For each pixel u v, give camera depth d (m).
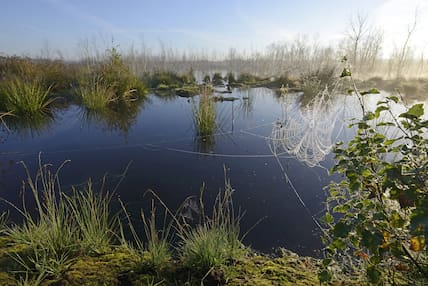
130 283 1.38
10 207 2.49
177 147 4.39
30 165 3.54
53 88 8.18
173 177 3.28
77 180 3.14
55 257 1.53
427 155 0.92
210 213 2.54
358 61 19.66
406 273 1.14
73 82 9.37
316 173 3.39
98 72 8.73
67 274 1.39
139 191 2.93
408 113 0.95
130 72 9.18
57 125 5.59
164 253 1.65
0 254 1.52
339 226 0.95
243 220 2.45
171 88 11.13
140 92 8.84
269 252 2.04
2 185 2.94
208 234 1.72
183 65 24.75
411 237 0.89
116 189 2.96
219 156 4.00
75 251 1.62
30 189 2.86
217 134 5.12
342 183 1.21
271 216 2.51
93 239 1.72
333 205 2.64
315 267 1.75
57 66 9.62
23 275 1.37
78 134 5.02
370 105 6.76
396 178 0.87
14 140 4.60
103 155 3.98
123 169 3.48
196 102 8.20
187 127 5.59
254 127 5.61
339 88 8.62
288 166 3.62
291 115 6.59
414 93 10.44
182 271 1.52
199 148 4.34
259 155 4.03
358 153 1.03
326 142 4.48
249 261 1.71
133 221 2.37
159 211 2.54
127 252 1.70
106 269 1.47
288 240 2.18
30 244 1.62
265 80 15.26
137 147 4.35
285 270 1.59
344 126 5.30
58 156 3.91
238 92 10.90
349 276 1.52
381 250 0.92
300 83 12.44
